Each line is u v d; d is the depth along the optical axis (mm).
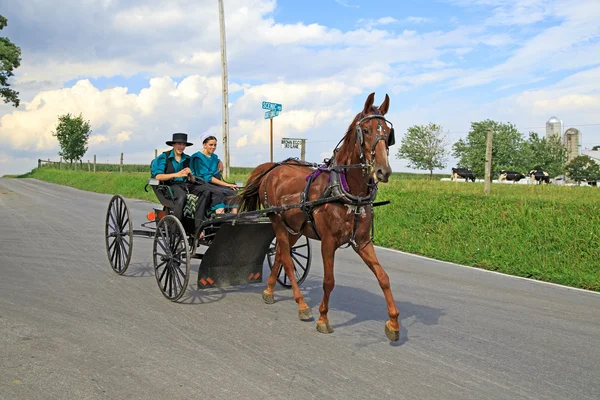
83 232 12438
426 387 4133
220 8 21062
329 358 4723
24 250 9898
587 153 61188
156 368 4379
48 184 35312
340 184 5227
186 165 7867
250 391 3969
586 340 5383
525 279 8539
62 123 47344
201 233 7195
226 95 21469
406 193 15695
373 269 5309
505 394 4039
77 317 5766
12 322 5504
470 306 6648
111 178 30359
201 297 6867
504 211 12461
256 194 7176
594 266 9172
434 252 10758
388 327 5160
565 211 11703
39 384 4016
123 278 7773
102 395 3852
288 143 15734
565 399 3977
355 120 5168
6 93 44250
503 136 34906
